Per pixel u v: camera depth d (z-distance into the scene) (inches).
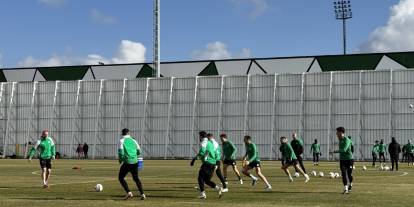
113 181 1269.7
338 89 3181.6
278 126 3284.9
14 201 815.1
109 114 3585.1
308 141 3218.5
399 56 3280.0
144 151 3511.3
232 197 885.8
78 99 3651.6
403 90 3065.9
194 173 1640.0
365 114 3125.0
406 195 909.8
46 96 3710.6
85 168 1998.0
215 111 3405.5
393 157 1823.3
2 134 3767.2
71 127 3651.6
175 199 854.5
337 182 1230.3
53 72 3959.2
